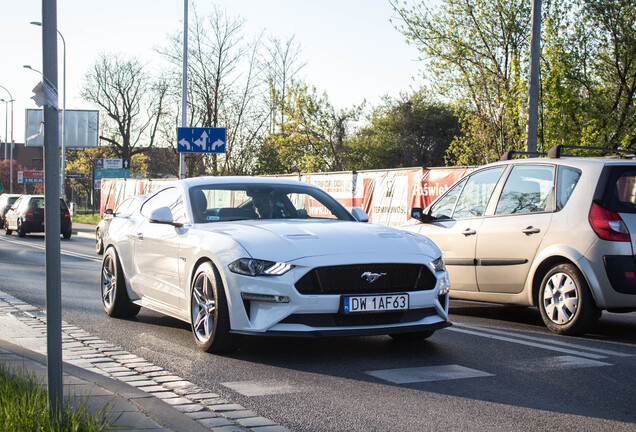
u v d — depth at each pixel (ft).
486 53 69.15
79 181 246.06
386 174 54.75
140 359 19.15
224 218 22.13
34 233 109.19
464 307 30.86
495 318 27.48
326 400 15.14
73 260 55.21
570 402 15.06
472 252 26.91
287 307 17.92
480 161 70.54
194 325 20.58
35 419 10.80
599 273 22.38
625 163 23.36
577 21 74.74
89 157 244.42
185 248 21.13
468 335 23.32
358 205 57.67
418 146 202.59
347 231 19.98
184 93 92.43
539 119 64.95
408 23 71.00
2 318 26.08
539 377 17.34
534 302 24.84
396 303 18.67
